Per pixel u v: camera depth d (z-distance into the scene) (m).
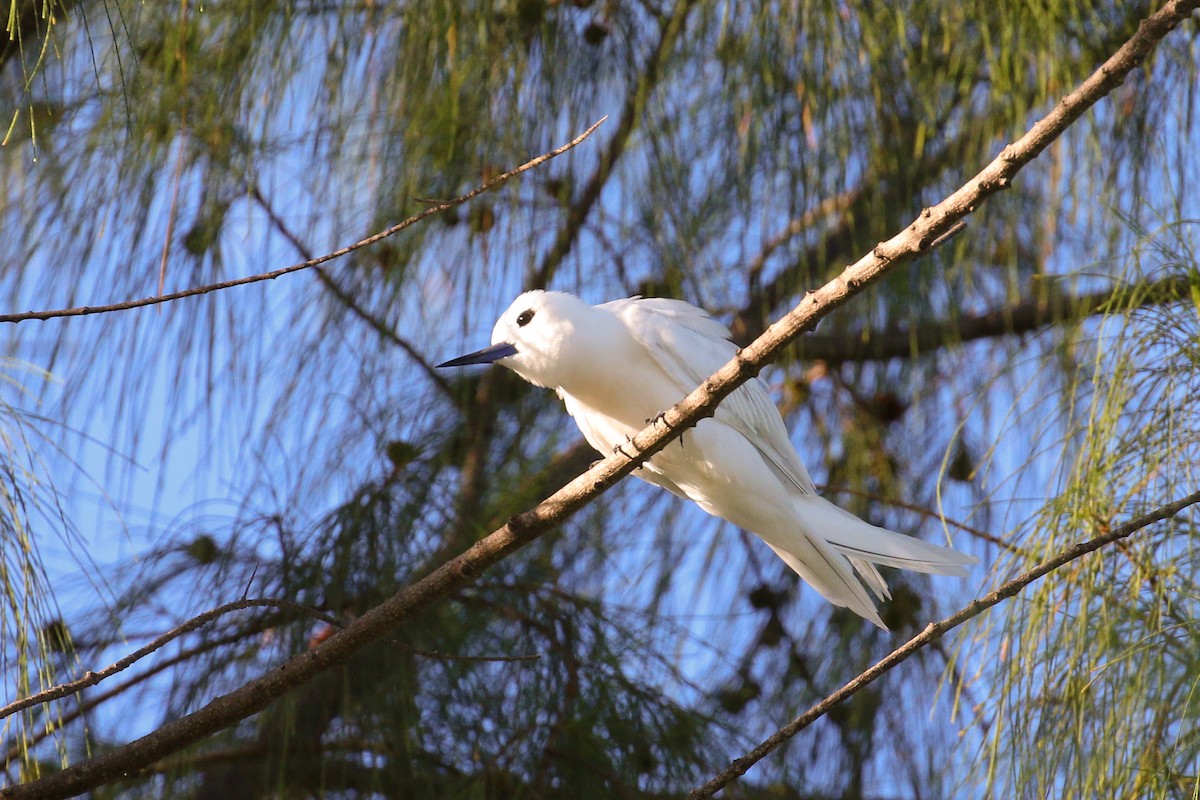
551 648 7.05
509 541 5.12
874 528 6.51
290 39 6.27
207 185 6.54
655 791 6.86
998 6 6.29
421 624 6.86
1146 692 4.66
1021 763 4.78
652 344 6.68
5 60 6.10
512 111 6.68
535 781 6.70
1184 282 5.14
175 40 6.04
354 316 7.32
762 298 8.00
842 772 7.96
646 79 6.91
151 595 6.96
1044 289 7.14
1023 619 4.94
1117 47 6.40
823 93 6.59
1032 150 3.99
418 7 6.41
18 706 4.29
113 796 6.83
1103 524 4.91
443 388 7.86
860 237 7.76
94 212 6.37
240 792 6.98
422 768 6.85
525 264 7.41
